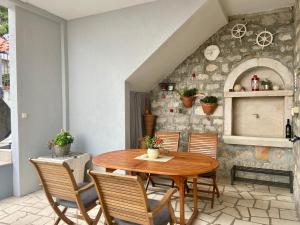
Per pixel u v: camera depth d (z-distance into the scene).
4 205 3.06
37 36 3.65
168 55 3.89
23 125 3.41
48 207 3.01
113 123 3.86
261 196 3.32
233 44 4.07
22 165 3.38
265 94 3.78
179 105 4.51
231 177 3.80
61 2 3.41
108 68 3.86
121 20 3.72
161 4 3.43
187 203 3.09
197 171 2.22
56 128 4.02
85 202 2.16
